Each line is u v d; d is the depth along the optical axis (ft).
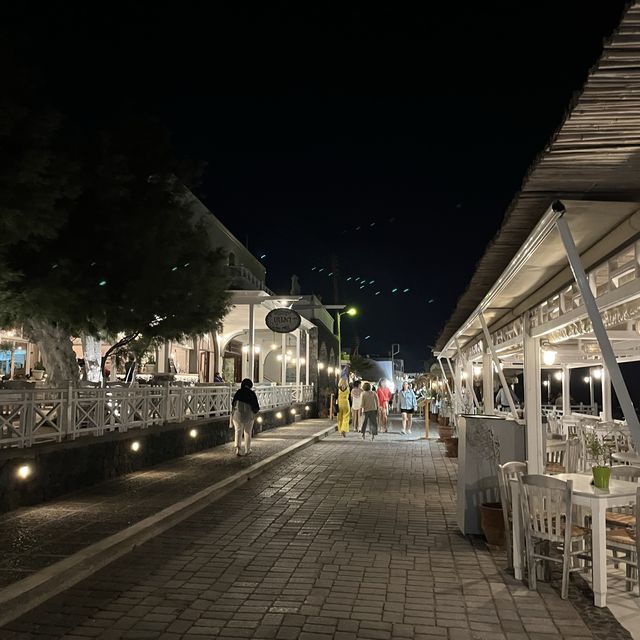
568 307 24.26
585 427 43.88
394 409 160.86
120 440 38.99
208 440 56.34
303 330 112.78
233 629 15.97
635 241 17.02
